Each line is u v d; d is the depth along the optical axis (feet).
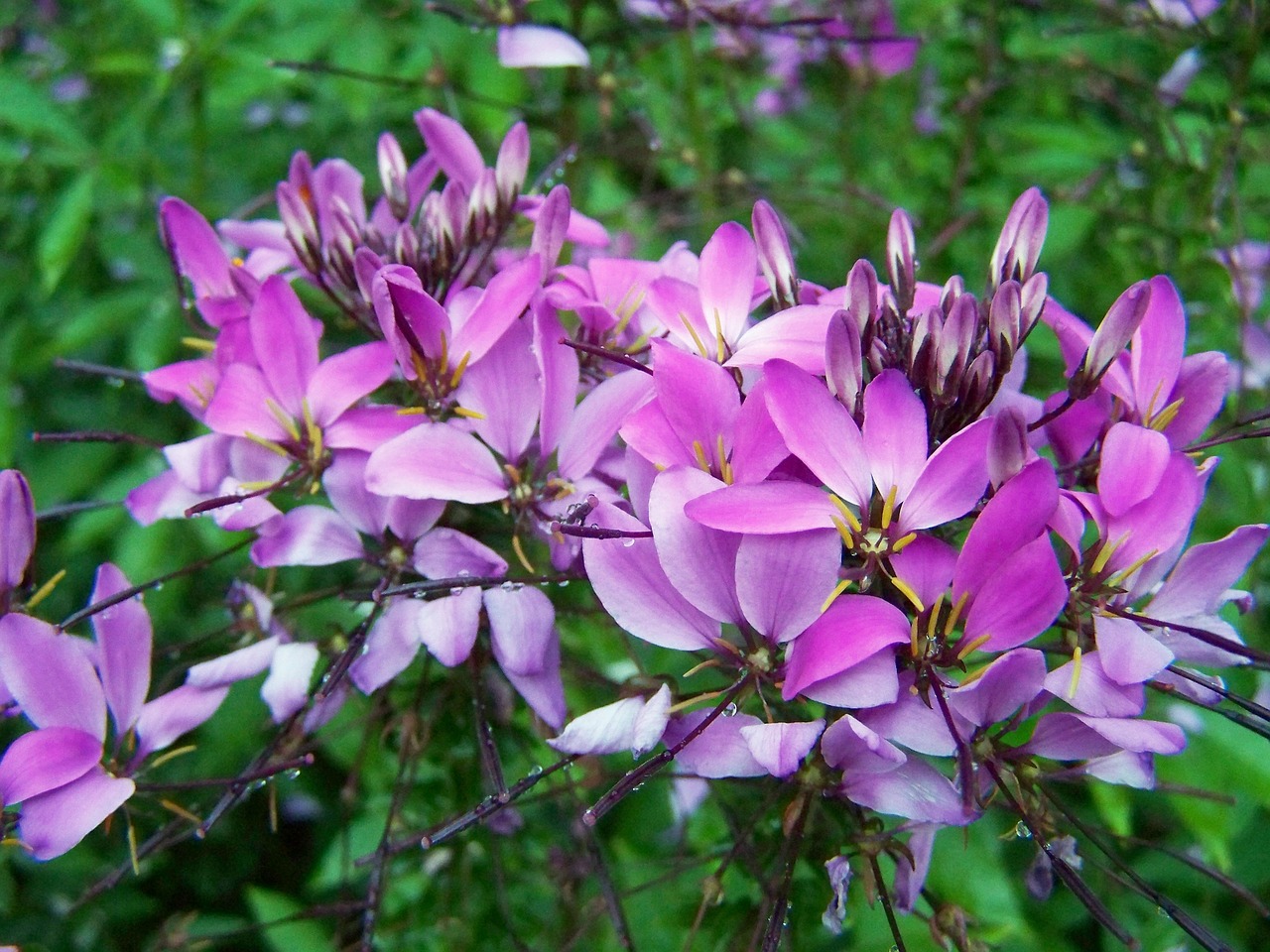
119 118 1.24
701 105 1.16
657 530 0.58
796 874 0.68
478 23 0.88
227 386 0.67
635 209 1.10
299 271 0.76
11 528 0.65
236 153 1.31
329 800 1.20
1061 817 0.64
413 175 0.80
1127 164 1.08
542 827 0.88
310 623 0.98
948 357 0.59
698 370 0.61
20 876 1.21
